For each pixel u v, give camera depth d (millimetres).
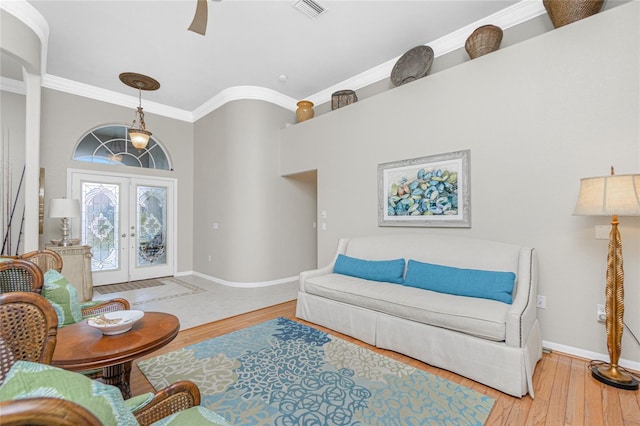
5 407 393
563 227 2469
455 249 2865
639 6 2168
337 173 4215
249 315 3514
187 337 2854
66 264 3949
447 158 3135
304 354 2477
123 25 3244
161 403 1101
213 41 3564
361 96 4469
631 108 2195
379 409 1772
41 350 996
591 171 2346
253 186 4930
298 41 3578
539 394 1908
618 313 2021
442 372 2195
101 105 4922
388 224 3629
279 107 5195
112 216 5113
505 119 2768
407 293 2596
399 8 3025
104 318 1702
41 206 4184
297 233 5480
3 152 4199
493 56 2840
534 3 2914
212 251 5430
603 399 1843
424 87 3330
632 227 2201
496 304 2221
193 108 5773
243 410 1761
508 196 2748
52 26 3242
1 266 1638
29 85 3195
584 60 2379
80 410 452
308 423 1654
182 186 5887
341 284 3027
